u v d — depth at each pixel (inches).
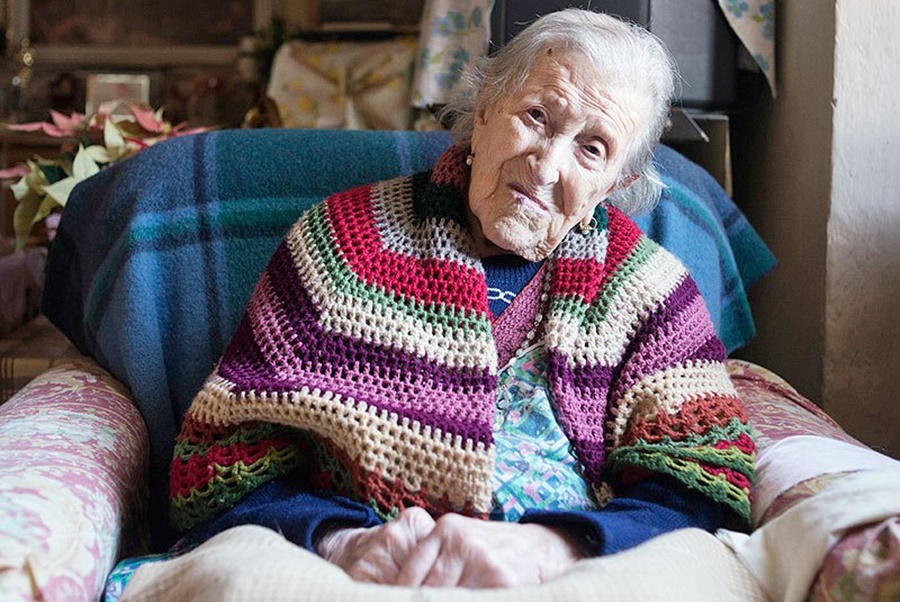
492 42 76.2
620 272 50.9
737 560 40.1
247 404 44.9
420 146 62.1
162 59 137.1
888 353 70.1
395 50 109.5
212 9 136.9
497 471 45.9
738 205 87.1
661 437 47.0
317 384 45.2
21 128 78.4
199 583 35.2
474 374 46.8
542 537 41.0
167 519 54.3
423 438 44.4
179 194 57.9
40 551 35.8
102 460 45.6
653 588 34.5
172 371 56.1
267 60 124.8
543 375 49.4
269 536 38.8
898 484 40.5
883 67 68.3
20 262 80.5
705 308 53.0
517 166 46.4
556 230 47.7
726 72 77.0
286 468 45.7
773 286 79.4
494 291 50.5
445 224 49.2
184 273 56.8
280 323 47.6
